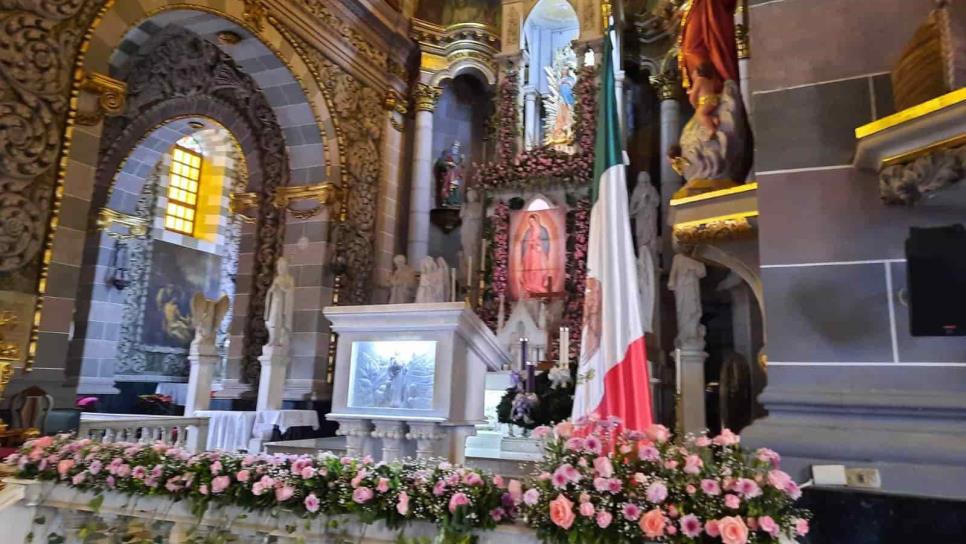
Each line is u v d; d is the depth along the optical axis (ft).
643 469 8.04
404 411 12.45
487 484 8.89
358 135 39.40
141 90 39.22
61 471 11.18
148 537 10.41
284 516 9.64
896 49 9.39
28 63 21.25
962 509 7.59
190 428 25.27
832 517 8.15
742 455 8.04
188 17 30.40
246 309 38.50
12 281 20.56
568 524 7.57
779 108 9.90
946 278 7.48
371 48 41.14
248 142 40.22
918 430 8.21
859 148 8.54
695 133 13.10
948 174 7.42
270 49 33.30
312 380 34.73
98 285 40.78
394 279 38.42
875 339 8.71
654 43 40.55
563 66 44.19
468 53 44.24
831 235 9.20
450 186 44.70
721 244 12.32
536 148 40.42
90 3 23.40
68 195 22.15
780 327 9.27
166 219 49.75
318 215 36.32
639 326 10.82
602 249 11.32
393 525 8.87
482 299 39.68
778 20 10.19
